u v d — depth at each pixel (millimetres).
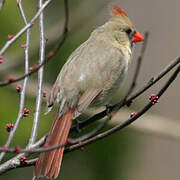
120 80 8594
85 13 13664
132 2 12867
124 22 9180
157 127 12562
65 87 7980
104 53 8539
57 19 13930
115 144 11891
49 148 5754
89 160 11805
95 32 9109
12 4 11617
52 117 10906
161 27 12656
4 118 10820
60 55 12062
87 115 11258
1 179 11695
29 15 11945
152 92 12781
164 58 12602
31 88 12641
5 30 11594
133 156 12188
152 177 12422
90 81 8125
